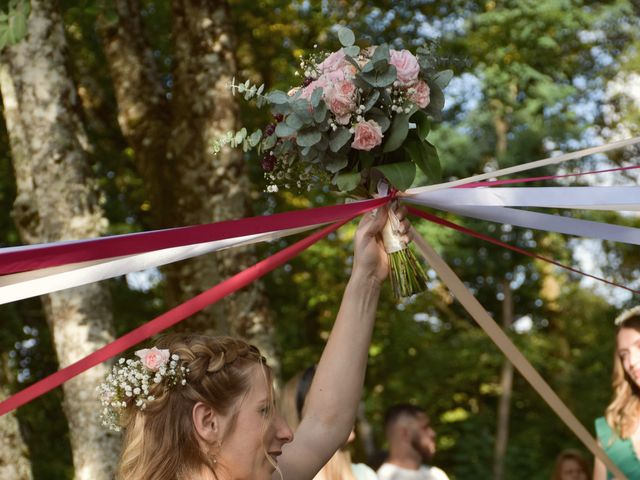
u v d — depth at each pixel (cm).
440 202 227
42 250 175
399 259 224
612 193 220
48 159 570
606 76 1212
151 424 178
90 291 572
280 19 1130
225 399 179
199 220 739
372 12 1135
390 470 452
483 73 1110
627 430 370
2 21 498
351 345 216
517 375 1412
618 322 373
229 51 704
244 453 179
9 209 1178
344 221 221
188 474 176
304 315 1327
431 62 232
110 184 1212
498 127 1133
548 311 1446
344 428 211
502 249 1203
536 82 1120
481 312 253
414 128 233
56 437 1256
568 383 1348
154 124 777
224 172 682
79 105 584
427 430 458
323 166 230
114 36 797
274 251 1221
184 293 725
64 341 568
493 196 225
